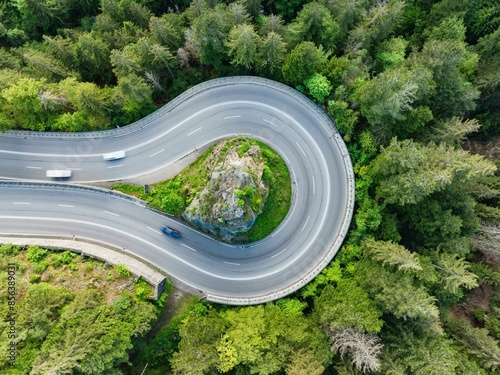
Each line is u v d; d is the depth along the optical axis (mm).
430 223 53531
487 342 49812
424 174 46250
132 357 56031
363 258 56000
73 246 56438
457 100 54781
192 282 60094
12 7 68312
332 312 49062
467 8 61125
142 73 58125
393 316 50812
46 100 55625
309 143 61156
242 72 61875
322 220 60531
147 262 60281
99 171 62250
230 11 55688
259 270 60312
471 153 64875
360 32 57438
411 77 48250
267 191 58438
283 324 52156
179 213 60344
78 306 47906
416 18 67000
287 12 65500
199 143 62250
